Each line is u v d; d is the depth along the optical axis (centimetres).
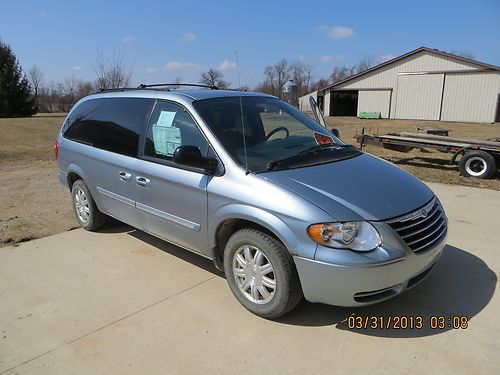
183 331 329
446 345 304
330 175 340
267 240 321
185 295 383
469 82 3266
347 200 308
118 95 493
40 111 7538
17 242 521
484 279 398
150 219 431
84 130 530
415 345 305
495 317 337
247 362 291
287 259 315
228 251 354
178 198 386
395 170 384
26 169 1082
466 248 471
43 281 416
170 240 425
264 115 430
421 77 3494
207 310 357
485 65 3159
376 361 289
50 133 2200
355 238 291
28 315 357
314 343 309
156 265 446
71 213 641
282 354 298
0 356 306
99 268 442
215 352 303
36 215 633
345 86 3972
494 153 912
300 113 475
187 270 432
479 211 616
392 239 297
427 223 326
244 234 338
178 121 402
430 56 3412
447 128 2564
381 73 3719
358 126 2727
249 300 347
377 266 289
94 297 384
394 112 3697
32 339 324
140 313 355
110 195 483
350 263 288
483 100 3222
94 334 328
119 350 309
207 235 369
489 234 516
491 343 305
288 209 305
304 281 306
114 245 504
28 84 5103
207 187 355
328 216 295
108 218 550
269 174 334
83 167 521
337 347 304
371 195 318
